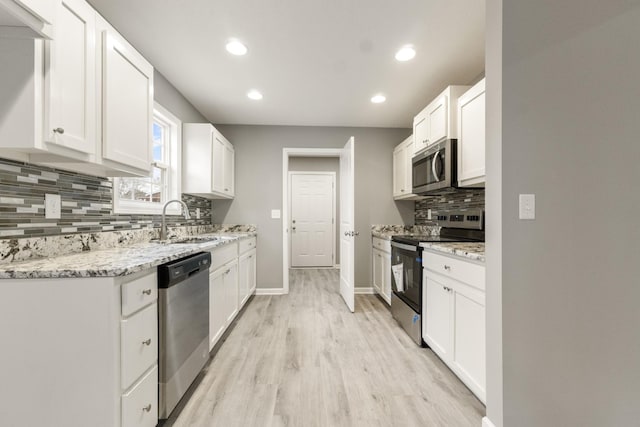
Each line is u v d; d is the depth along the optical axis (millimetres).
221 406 1504
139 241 2080
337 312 2994
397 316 2660
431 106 2490
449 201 3008
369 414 1451
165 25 1778
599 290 1231
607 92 1234
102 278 1017
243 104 3049
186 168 2809
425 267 2162
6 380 1007
